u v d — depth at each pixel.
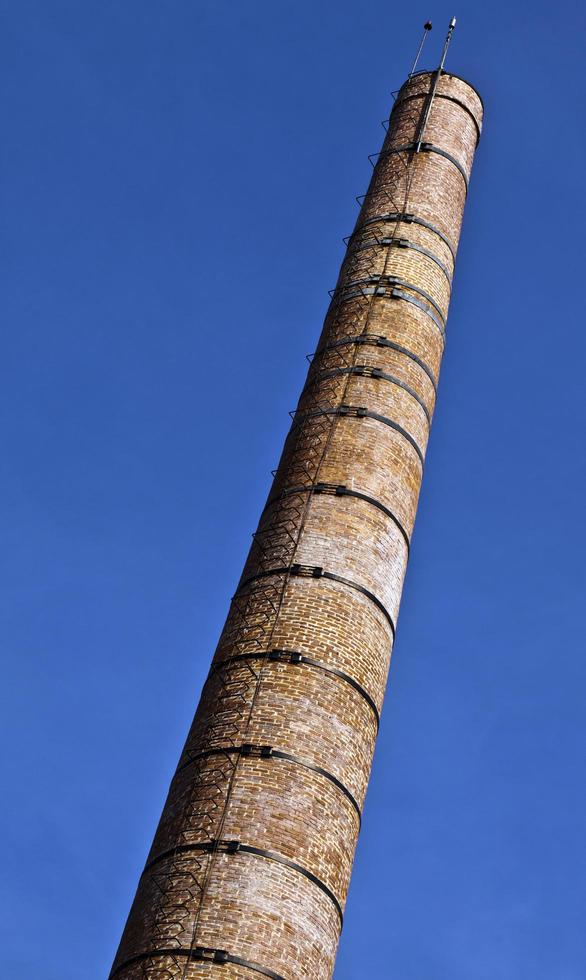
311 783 27.55
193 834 26.66
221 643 30.56
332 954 26.34
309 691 28.86
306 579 30.88
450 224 40.44
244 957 24.75
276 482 33.94
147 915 25.91
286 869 26.16
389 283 37.59
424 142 42.03
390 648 31.55
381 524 32.53
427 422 35.91
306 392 35.78
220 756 27.80
